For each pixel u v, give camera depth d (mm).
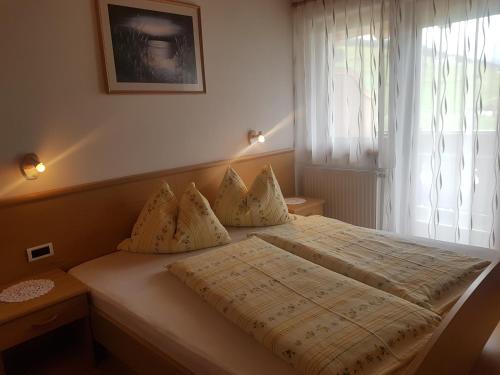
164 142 2854
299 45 3715
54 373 2201
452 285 1788
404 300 1629
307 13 3594
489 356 1994
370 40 3209
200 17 2949
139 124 2695
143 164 2754
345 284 1771
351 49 3367
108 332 2029
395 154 3229
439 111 2943
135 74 2621
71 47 2330
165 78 2787
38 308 1919
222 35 3135
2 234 2154
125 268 2303
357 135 3455
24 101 2178
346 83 3457
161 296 1916
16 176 2186
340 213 3717
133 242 2553
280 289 1759
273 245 2328
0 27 2061
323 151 3717
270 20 3525
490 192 2797
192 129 3021
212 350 1484
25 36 2150
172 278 2104
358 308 1569
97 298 2059
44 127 2266
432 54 2922
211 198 3193
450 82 2875
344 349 1323
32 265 2279
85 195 2463
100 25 2418
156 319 1718
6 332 1838
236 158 3383
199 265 2051
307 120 3795
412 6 2943
